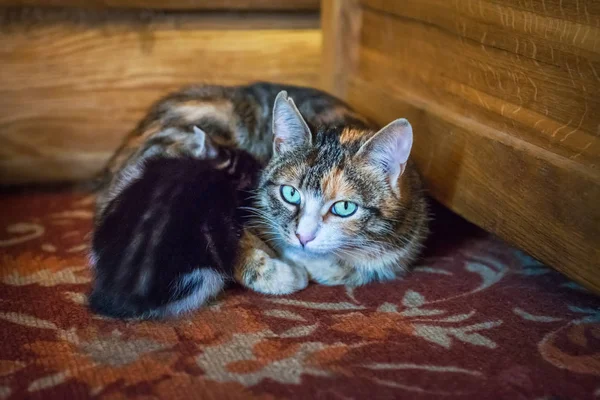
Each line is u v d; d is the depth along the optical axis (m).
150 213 0.60
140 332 0.57
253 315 0.59
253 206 0.65
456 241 0.73
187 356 0.54
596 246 0.55
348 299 0.62
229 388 0.51
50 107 0.81
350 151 0.63
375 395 0.51
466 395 0.51
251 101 0.73
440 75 0.70
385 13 0.77
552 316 0.60
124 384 0.51
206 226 0.60
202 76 0.85
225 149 0.67
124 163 0.69
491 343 0.56
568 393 0.52
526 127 0.61
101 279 0.58
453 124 0.67
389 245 0.64
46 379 0.52
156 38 0.82
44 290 0.62
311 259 0.65
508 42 0.62
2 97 0.79
